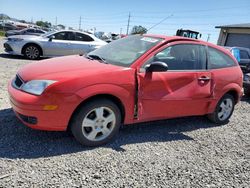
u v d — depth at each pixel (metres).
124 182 2.95
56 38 11.44
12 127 3.90
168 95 4.10
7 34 23.03
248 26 21.53
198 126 5.09
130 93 3.70
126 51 4.21
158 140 4.17
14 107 3.41
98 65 3.77
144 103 3.90
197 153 3.90
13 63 9.64
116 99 3.68
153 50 4.00
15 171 2.87
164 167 3.37
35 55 11.29
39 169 2.97
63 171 2.99
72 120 3.45
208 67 4.70
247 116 6.21
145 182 3.00
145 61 3.89
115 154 3.52
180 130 4.75
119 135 4.15
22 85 3.44
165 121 5.11
